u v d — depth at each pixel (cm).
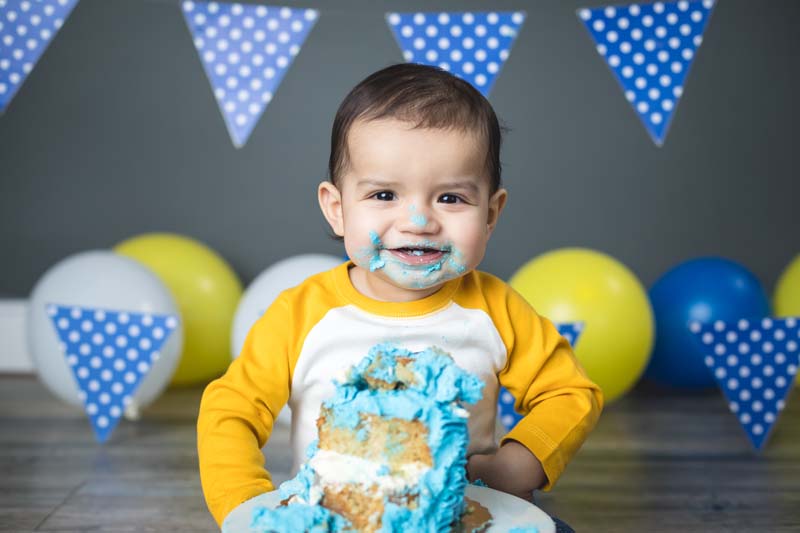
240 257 387
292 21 243
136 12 376
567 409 137
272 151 383
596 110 379
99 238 383
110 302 277
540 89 378
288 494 110
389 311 136
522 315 144
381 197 125
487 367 138
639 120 379
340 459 106
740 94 378
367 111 126
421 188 123
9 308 367
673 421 294
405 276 126
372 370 108
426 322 136
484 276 147
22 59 231
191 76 379
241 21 243
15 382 352
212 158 383
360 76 379
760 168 380
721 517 202
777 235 382
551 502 212
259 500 111
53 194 380
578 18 374
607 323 283
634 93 234
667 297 325
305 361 136
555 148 380
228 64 243
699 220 382
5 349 366
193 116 381
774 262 383
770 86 377
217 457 125
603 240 383
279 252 387
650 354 311
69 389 279
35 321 281
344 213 130
